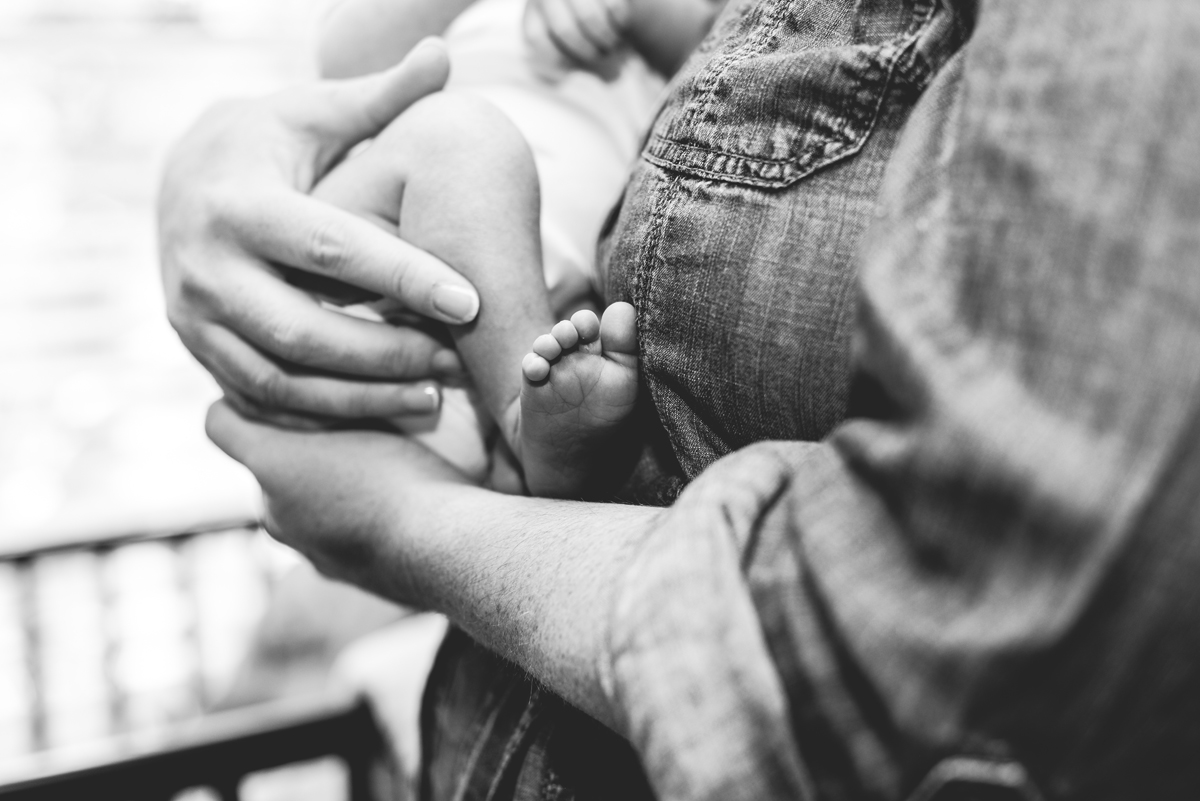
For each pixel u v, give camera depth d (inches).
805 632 12.5
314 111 20.7
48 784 27.9
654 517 14.8
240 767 30.4
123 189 93.6
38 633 54.2
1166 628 10.8
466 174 19.4
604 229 18.0
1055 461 10.9
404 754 32.6
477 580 16.0
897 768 11.7
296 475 19.8
